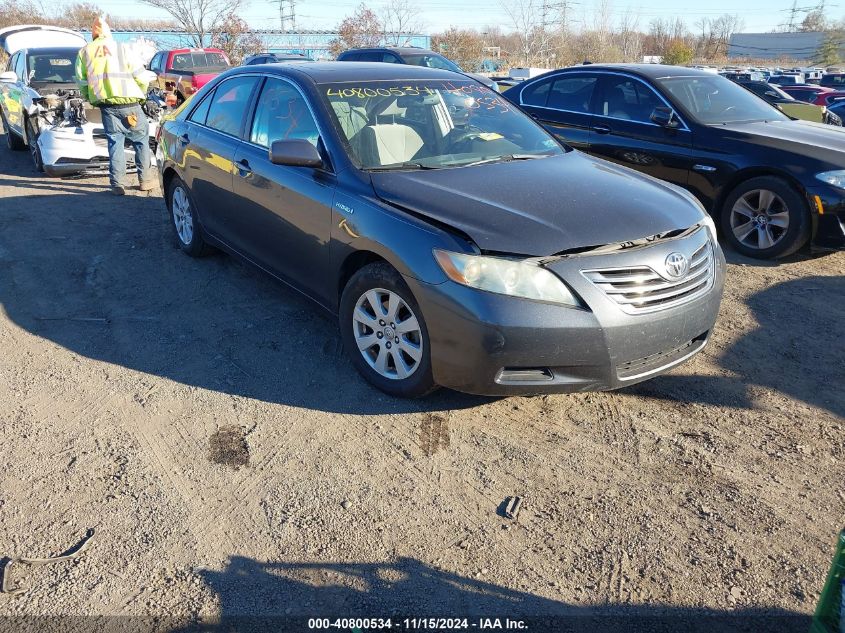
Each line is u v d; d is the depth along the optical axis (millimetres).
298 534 2764
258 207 4496
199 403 3689
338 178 3857
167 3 34438
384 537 2750
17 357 4203
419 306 3297
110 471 3143
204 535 2758
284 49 44562
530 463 3209
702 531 2791
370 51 16359
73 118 8719
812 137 6125
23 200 7848
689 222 3564
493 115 4691
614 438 3404
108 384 3885
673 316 3314
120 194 8117
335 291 3938
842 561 2012
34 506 2920
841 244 5680
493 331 3078
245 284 5324
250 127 4750
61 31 13258
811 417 3594
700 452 3297
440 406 3648
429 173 3844
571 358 3145
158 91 9914
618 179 3965
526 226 3217
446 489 3031
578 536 2764
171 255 5977
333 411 3604
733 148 6105
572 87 7320
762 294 5273
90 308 4906
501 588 2516
